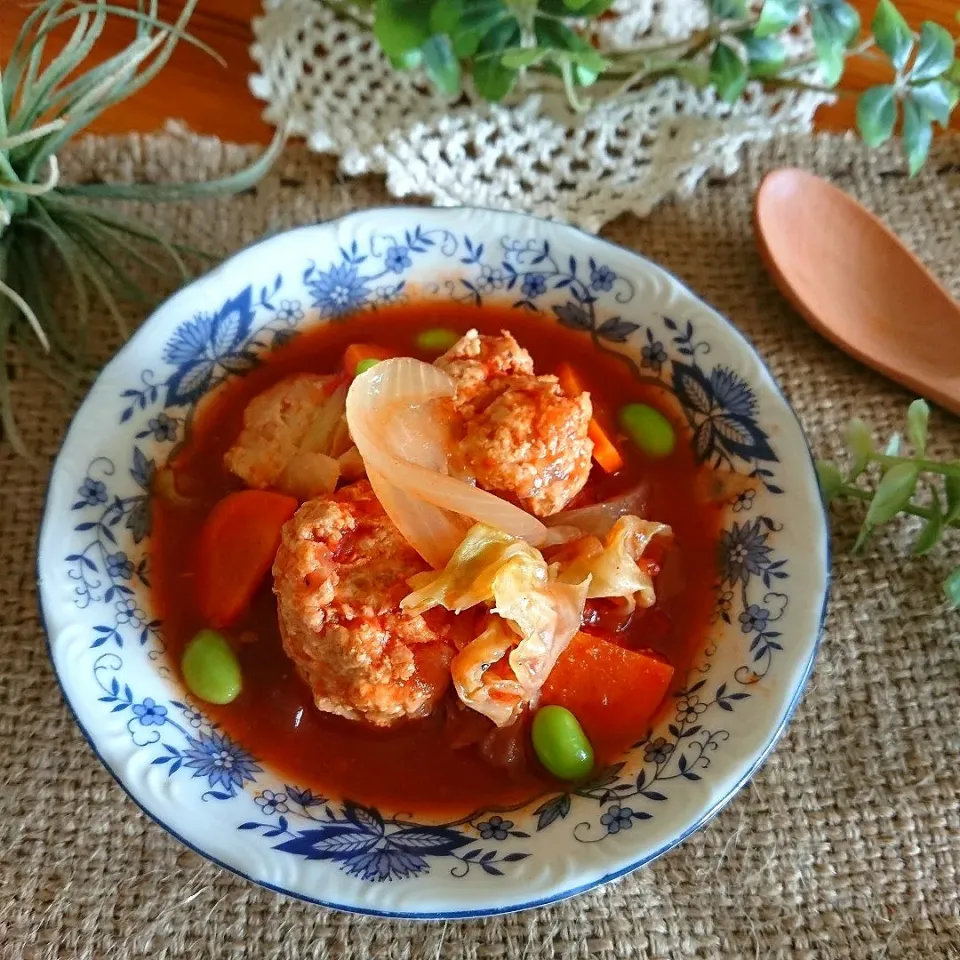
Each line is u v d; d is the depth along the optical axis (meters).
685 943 0.20
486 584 0.20
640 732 0.21
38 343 0.25
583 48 0.25
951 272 0.28
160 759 0.20
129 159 0.27
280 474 0.24
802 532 0.22
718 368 0.24
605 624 0.22
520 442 0.21
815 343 0.27
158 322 0.23
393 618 0.21
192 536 0.23
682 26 0.28
